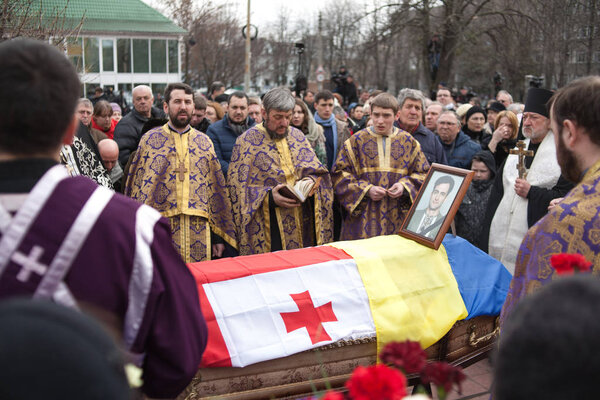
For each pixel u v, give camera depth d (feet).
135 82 78.69
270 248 13.34
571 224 5.66
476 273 10.48
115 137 18.12
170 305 4.71
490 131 23.81
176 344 4.72
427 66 72.79
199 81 110.22
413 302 9.48
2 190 4.16
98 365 2.36
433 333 9.43
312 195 13.50
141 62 78.54
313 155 13.74
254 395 8.27
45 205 4.18
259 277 8.72
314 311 8.77
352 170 14.08
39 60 4.26
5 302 2.43
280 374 8.46
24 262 4.06
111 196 4.49
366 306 9.14
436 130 19.98
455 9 69.31
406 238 10.62
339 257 9.50
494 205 13.66
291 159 13.52
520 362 2.63
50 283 4.10
